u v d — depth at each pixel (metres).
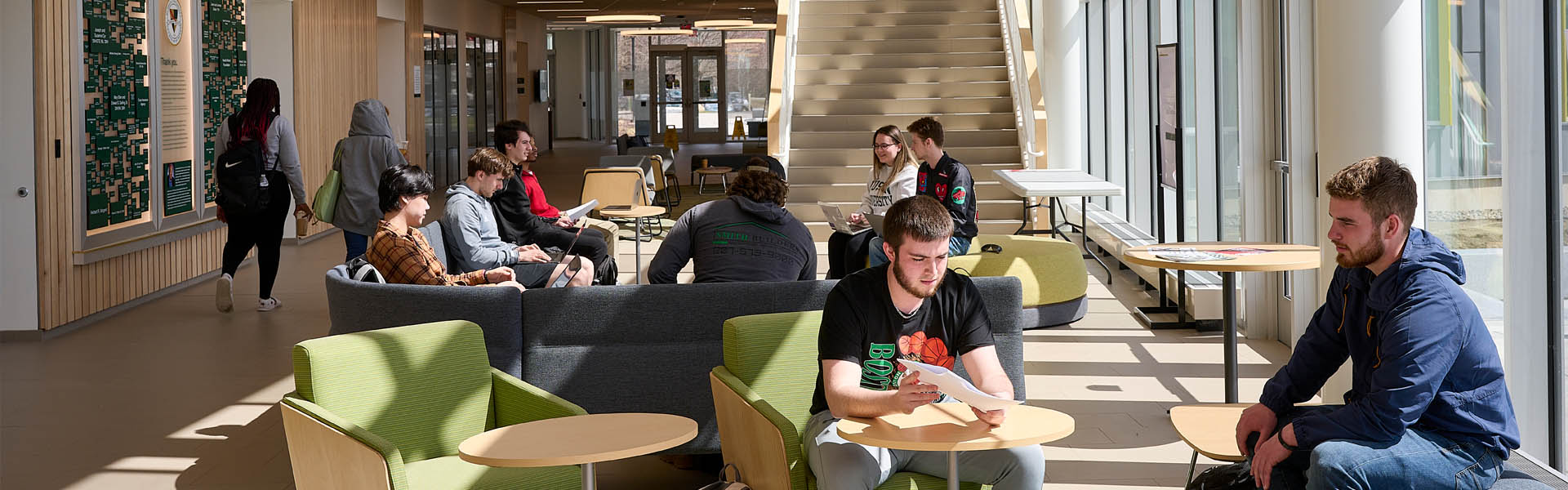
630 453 3.02
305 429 3.43
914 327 3.32
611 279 6.80
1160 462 4.77
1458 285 2.88
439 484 3.38
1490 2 4.46
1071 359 6.76
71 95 7.70
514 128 7.60
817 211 12.38
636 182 11.01
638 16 21.98
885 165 7.72
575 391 4.43
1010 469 3.29
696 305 4.45
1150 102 9.79
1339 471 2.76
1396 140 4.68
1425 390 2.75
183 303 8.77
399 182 5.15
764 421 3.36
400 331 3.83
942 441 2.75
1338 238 2.94
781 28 13.34
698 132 34.50
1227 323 5.14
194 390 6.10
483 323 4.37
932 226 3.12
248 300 8.94
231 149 8.12
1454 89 4.81
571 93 34.62
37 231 7.40
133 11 8.55
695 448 4.48
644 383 4.45
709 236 5.50
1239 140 7.12
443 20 19.59
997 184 12.30
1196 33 7.96
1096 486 4.48
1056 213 12.25
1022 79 12.95
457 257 6.23
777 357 3.90
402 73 17.31
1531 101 4.00
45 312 7.43
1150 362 6.63
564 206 16.00
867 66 14.52
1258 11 6.87
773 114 12.38
